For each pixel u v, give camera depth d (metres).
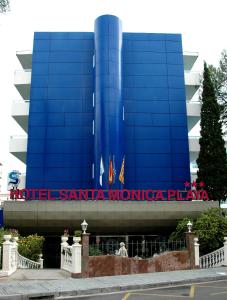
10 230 28.69
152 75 39.97
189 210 31.06
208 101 36.06
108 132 34.88
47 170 37.06
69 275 19.27
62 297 13.86
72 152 37.56
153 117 38.91
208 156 34.53
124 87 39.41
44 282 16.61
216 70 40.62
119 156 34.88
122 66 39.47
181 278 18.00
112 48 36.91
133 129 38.41
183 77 40.19
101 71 36.38
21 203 30.28
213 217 26.97
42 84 39.03
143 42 40.84
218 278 18.84
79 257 18.92
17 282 16.53
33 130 37.84
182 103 39.47
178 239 27.33
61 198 31.23
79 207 30.44
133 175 37.31
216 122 35.47
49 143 37.66
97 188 34.06
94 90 37.47
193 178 42.16
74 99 38.81
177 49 41.00
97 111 35.78
